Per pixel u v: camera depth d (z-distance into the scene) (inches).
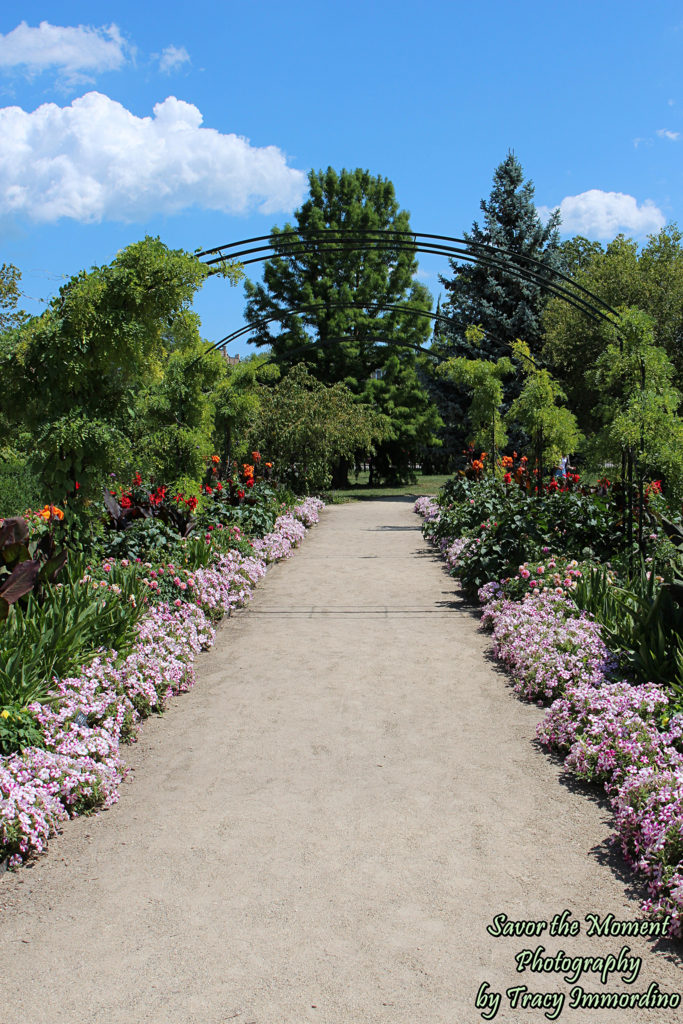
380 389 1263.5
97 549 301.9
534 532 344.8
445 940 110.0
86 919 116.7
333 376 1263.5
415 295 1312.7
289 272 1269.7
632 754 151.6
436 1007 96.6
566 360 1013.2
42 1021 94.9
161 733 195.6
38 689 171.0
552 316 1054.4
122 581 258.2
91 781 152.3
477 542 365.7
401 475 1359.5
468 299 1194.0
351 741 187.6
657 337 935.7
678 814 125.8
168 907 119.3
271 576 429.4
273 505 601.0
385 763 173.9
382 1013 95.5
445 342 1196.5
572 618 237.8
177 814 150.9
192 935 112.1
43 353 276.8
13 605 197.0
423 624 308.3
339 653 268.2
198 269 295.7
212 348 479.8
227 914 117.2
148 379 336.2
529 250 1175.6
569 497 374.9
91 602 218.8
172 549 327.6
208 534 381.1
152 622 237.8
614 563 321.7
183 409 460.1
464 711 207.8
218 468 609.0
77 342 277.0
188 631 257.9
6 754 151.6
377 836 140.4
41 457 293.3
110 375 300.4
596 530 354.6
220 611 313.3
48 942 111.3
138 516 350.0
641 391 345.1
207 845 138.4
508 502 382.3
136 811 152.8
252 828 144.5
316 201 1268.5
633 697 170.9
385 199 1307.8
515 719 201.0
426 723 199.2
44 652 183.3
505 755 177.5
